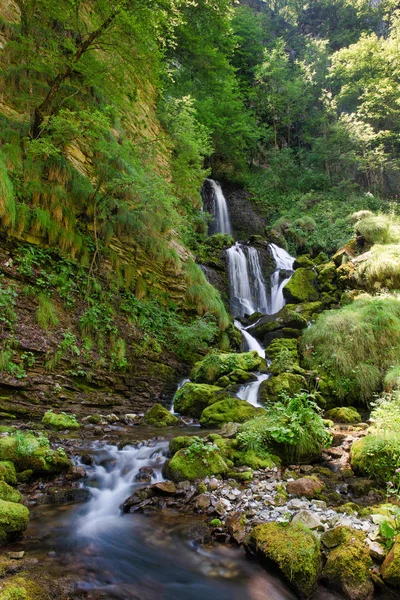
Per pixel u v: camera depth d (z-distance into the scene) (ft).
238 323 45.06
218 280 48.65
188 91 65.46
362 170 86.63
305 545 10.39
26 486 14.44
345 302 42.24
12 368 21.35
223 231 67.67
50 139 26.43
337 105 105.91
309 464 17.84
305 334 34.86
